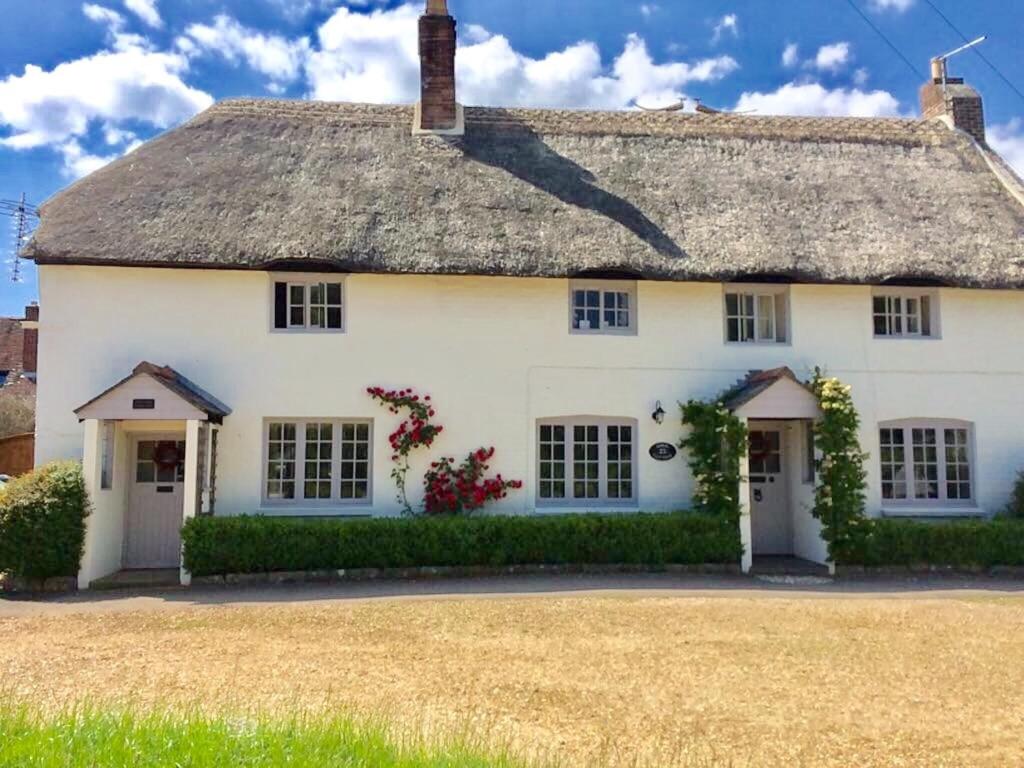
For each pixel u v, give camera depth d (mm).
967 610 10914
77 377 13766
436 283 14750
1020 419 15516
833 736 6121
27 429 27016
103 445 13109
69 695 6820
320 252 13750
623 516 13867
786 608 10930
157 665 7926
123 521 14000
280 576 12914
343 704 6551
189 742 5012
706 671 7820
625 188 16125
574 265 14227
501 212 15109
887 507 15172
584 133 17625
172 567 14023
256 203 14656
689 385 15070
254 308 14320
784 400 14180
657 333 15133
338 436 14492
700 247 14859
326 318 14688
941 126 19031
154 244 13703
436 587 12414
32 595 12023
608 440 15047
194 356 14078
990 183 17203
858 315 15469
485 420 14617
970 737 6133
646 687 7277
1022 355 15656
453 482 14359
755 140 17953
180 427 14086
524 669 7820
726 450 14148
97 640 9062
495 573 13445
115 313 13969
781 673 7789
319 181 15391
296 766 4711
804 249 15023
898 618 10328
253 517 13188
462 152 16625
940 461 15406
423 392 14539
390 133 16984
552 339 14898
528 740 5863
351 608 10805
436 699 6848
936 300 15742
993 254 15250
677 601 11352
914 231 15641
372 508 14250
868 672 7859
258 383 14195
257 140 16375
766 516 15648
